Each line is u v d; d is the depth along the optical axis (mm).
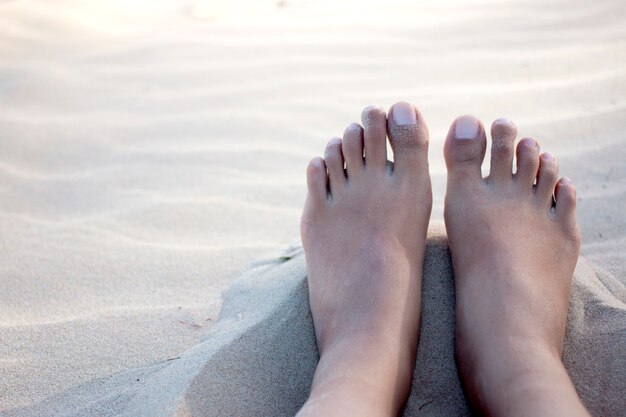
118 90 1018
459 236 579
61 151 882
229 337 544
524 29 1076
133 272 675
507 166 598
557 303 538
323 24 1198
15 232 739
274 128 905
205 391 502
